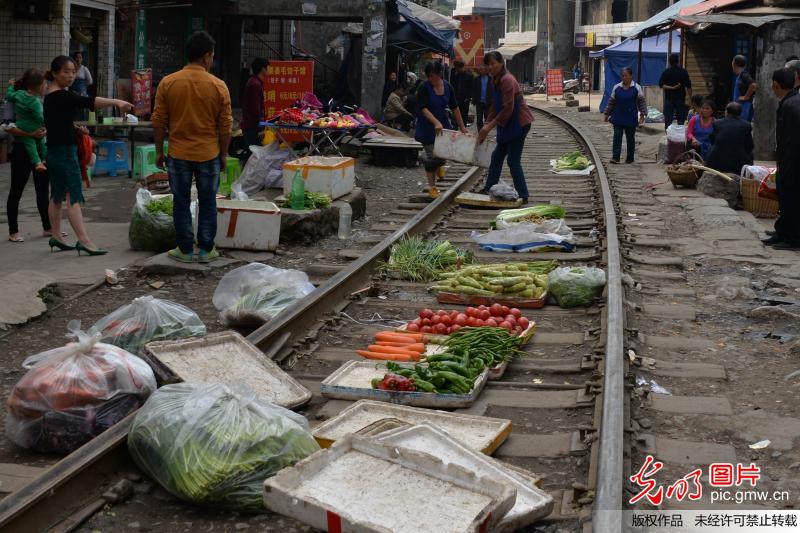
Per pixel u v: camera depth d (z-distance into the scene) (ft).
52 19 63.82
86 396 17.15
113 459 15.78
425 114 47.21
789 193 36.40
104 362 17.74
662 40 138.92
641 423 18.08
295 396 19.27
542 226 35.88
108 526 14.21
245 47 98.58
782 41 65.77
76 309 26.96
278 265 32.86
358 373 20.79
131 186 51.24
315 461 14.16
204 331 22.44
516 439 17.43
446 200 44.70
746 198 47.70
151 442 15.24
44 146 35.86
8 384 20.81
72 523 14.05
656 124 105.29
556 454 16.75
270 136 53.16
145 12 79.66
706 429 18.03
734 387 20.51
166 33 82.84
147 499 15.15
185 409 15.44
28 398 17.07
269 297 25.12
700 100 59.98
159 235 33.76
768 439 17.40
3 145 58.85
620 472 14.44
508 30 257.34
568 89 204.85
